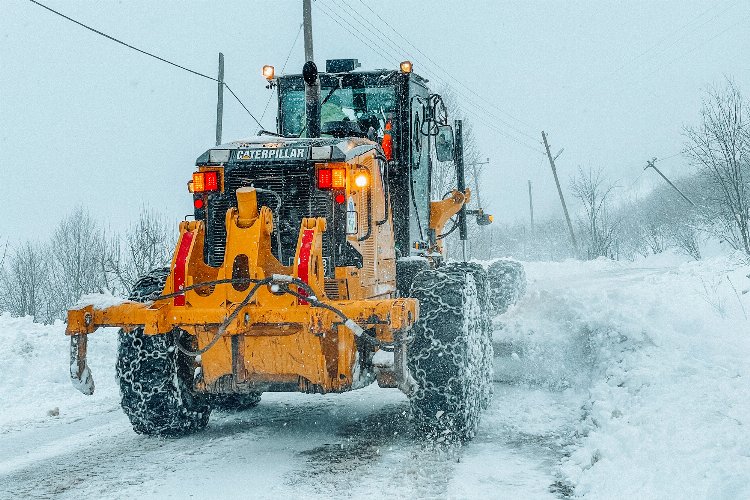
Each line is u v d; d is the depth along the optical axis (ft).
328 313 15.37
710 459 12.59
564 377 23.43
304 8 48.03
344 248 17.30
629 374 19.31
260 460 16.58
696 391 16.71
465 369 17.20
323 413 21.61
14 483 15.29
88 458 17.16
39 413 23.13
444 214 27.58
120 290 57.06
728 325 23.84
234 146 18.48
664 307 25.50
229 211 16.74
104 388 27.73
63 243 79.66
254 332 16.25
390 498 13.64
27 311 71.92
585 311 24.99
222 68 76.84
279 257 17.13
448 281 17.85
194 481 15.08
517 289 38.40
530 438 17.81
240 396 21.56
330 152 17.43
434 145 26.63
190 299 16.47
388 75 23.95
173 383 18.21
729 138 54.54
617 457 14.30
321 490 14.28
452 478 14.73
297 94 26.21
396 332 15.80
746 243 52.90
